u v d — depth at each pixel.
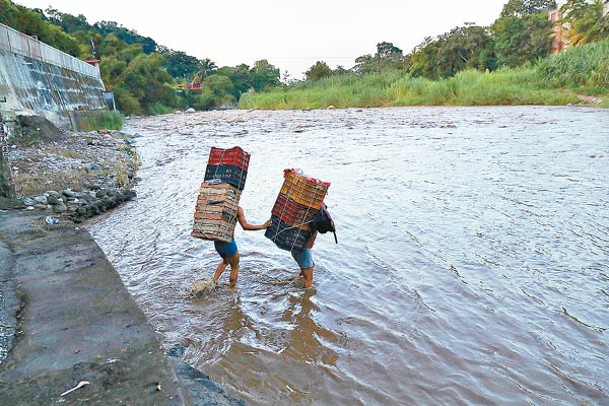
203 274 5.96
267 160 14.41
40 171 11.38
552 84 37.78
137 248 6.99
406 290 5.31
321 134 21.91
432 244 6.66
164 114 62.44
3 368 2.83
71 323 3.38
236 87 99.44
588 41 47.19
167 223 8.19
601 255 6.03
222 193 5.34
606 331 4.36
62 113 23.11
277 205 5.51
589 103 31.70
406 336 4.39
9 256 4.84
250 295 5.39
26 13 37.78
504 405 3.46
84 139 17.64
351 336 4.46
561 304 4.87
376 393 3.64
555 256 6.05
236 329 4.64
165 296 5.38
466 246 6.52
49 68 24.09
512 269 5.72
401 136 19.39
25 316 3.50
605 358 3.98
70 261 4.68
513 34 57.09
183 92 85.88
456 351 4.13
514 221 7.44
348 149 16.17
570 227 7.07
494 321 4.59
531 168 11.41
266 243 7.04
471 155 13.65
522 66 49.75
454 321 4.62
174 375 2.76
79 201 9.01
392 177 11.16
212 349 4.28
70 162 12.73
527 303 4.91
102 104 37.78
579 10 49.47
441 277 5.59
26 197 8.62
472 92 38.88
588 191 9.07
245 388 3.73
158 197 10.16
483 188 9.63
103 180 11.17
